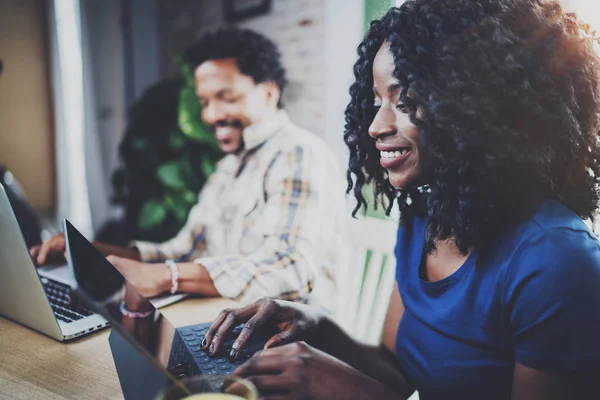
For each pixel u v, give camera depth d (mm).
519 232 806
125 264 1286
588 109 843
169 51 3359
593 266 737
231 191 1802
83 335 1014
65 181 3896
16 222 889
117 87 3594
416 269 985
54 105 3805
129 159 2797
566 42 800
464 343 880
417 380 968
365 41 941
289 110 2525
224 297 1268
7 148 3693
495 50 756
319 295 1622
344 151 2246
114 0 3508
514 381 814
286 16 2453
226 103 1771
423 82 791
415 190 1005
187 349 916
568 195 880
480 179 798
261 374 811
